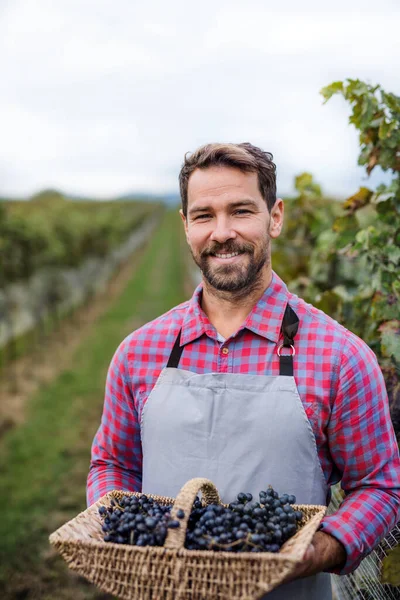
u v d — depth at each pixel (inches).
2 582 154.2
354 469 66.5
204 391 67.2
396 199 95.3
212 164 67.4
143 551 52.6
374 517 62.7
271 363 67.3
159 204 4030.5
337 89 87.0
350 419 65.0
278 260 156.0
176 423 67.4
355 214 106.1
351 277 130.3
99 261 914.7
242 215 67.5
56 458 240.5
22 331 518.0
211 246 67.7
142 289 918.4
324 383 65.0
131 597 53.4
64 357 450.0
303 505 60.7
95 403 320.2
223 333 70.8
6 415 298.0
